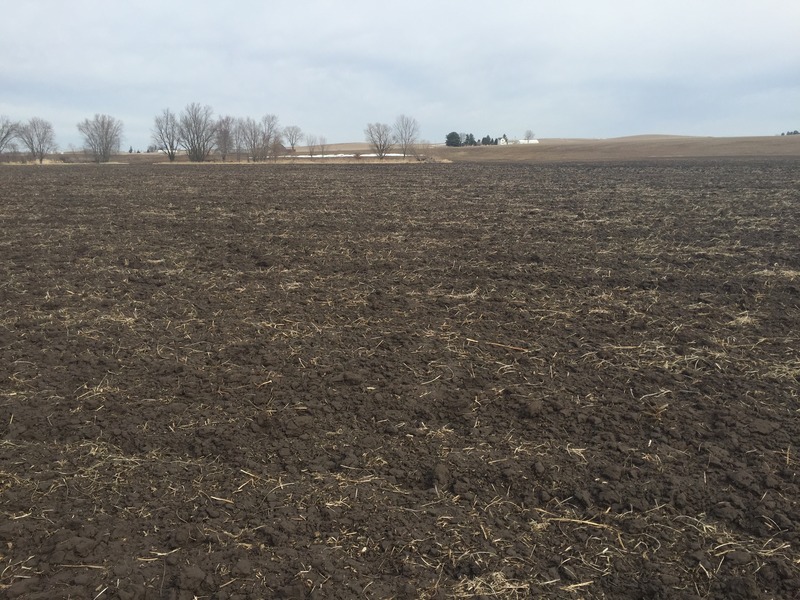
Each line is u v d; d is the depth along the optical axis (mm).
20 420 4801
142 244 11781
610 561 3311
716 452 4289
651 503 3787
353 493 3902
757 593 3023
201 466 4211
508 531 3553
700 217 14344
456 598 3043
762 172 30641
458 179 30219
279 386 5414
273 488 3953
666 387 5309
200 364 5895
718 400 5051
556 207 16906
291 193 22328
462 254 10578
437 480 4016
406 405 5039
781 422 4672
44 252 11000
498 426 4723
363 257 10484
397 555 3344
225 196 21188
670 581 3141
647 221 13883
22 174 38844
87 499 3830
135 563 3260
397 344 6387
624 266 9523
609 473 4047
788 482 3930
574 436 4562
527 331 6715
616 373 5605
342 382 5488
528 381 5457
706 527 3555
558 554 3365
